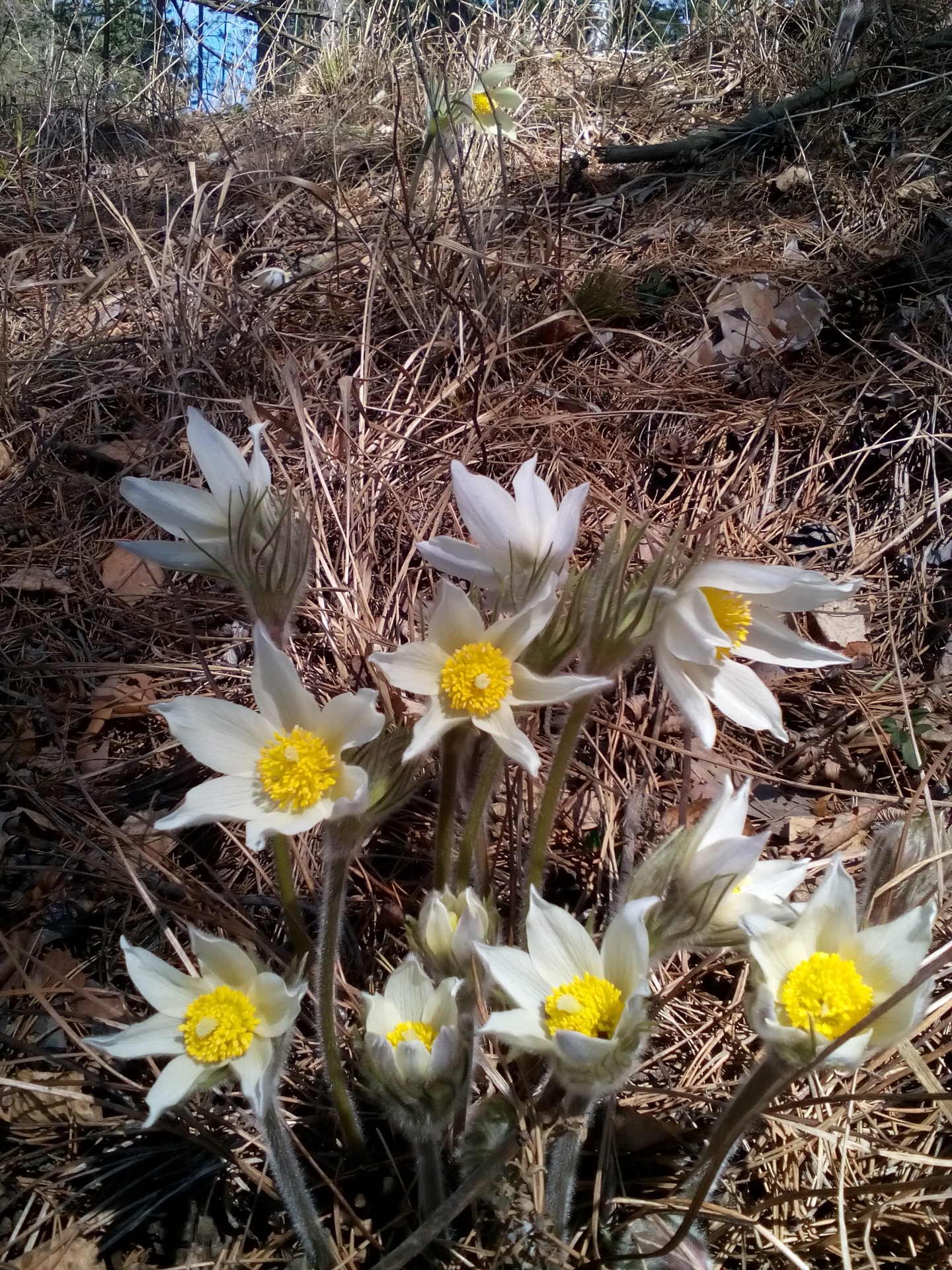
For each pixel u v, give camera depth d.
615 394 0.56
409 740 0.26
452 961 0.26
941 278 0.60
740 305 0.61
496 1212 0.26
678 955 0.34
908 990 0.20
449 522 0.47
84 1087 0.30
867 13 0.91
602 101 1.03
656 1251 0.24
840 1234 0.24
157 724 0.42
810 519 0.50
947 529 0.48
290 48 1.22
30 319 0.66
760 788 0.41
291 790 0.24
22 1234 0.28
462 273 0.60
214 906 0.34
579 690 0.24
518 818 0.35
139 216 0.79
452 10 1.12
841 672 0.45
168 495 0.27
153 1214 0.28
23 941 0.34
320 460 0.48
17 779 0.39
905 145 0.77
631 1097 0.30
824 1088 0.30
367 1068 0.24
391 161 0.84
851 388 0.55
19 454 0.54
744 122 0.83
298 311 0.60
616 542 0.25
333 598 0.43
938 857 0.29
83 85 1.14
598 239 0.70
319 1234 0.26
